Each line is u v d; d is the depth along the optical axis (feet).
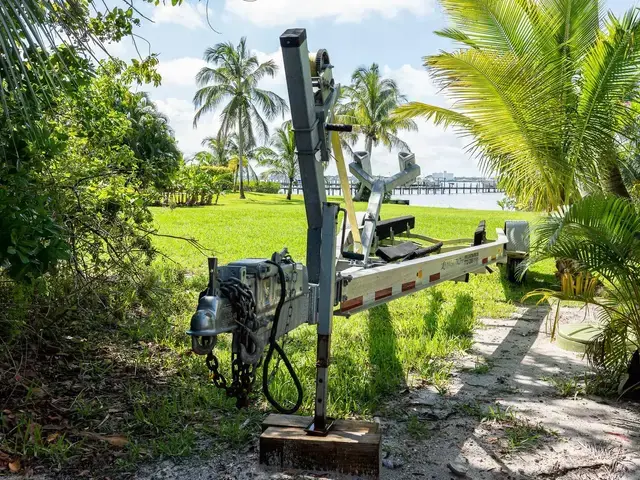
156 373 17.02
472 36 30.50
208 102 174.19
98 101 20.56
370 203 23.31
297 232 57.77
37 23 12.49
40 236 13.33
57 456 11.87
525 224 31.40
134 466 11.79
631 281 16.31
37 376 15.94
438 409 15.15
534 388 16.90
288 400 15.02
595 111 27.35
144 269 22.84
